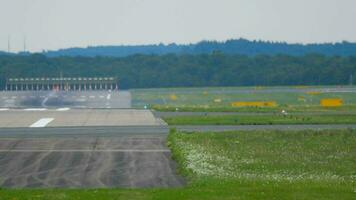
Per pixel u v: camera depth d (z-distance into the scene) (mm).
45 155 117188
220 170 95562
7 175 95562
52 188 82750
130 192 74812
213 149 121438
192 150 118750
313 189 74750
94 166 104188
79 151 122062
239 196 70688
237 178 86562
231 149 122062
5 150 123688
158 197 70938
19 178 92875
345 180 85062
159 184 86812
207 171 94062
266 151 120000
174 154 114688
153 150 123250
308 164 104375
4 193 75062
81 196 72312
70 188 82812
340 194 71750
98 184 87250
